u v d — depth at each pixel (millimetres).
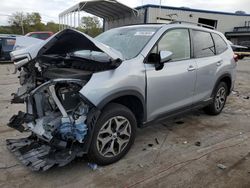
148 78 3514
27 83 3506
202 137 4301
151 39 3744
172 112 4098
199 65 4457
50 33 16828
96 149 3125
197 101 4605
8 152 3549
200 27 4773
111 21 20094
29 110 3416
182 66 4090
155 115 3795
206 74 4652
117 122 3285
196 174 3188
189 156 3633
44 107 3246
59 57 3641
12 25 64812
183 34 4281
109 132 3232
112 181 3010
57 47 3627
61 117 3020
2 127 4461
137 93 3391
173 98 4020
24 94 3414
